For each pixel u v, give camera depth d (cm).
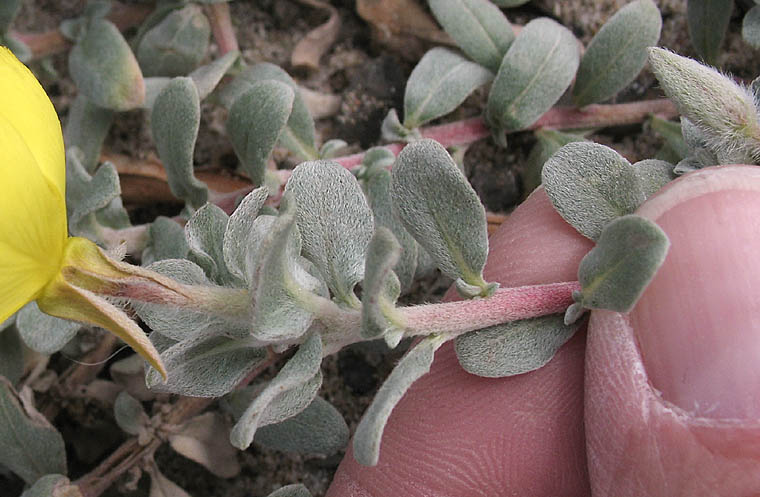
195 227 9
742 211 9
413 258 9
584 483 10
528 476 10
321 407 10
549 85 10
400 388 8
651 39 10
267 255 7
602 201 9
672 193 9
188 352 8
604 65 10
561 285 9
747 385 8
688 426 8
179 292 8
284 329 8
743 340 8
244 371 8
